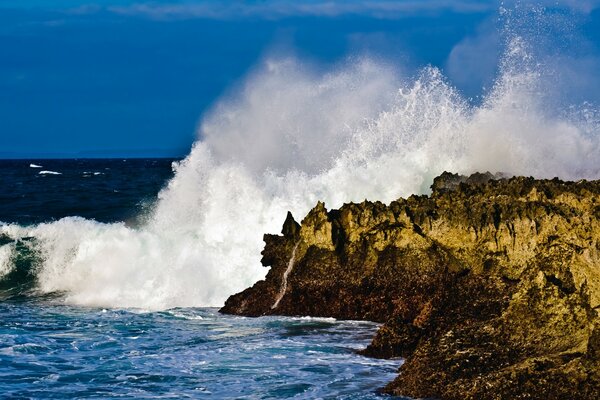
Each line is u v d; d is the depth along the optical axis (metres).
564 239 16.89
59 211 48.09
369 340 18.52
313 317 21.08
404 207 21.02
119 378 16.12
